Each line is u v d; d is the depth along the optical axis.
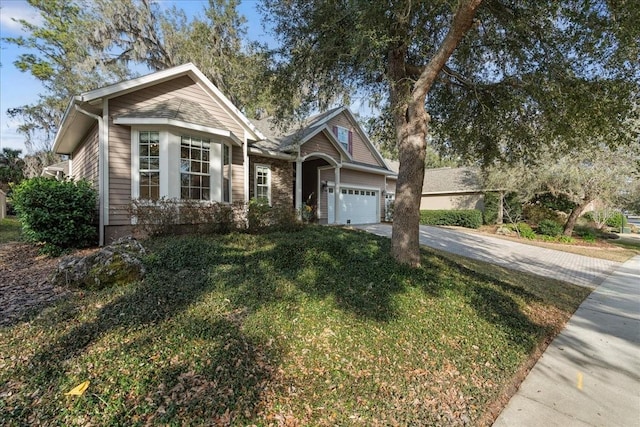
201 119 8.37
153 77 8.12
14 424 2.15
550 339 4.21
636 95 5.21
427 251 8.61
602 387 3.08
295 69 6.60
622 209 18.20
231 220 8.03
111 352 2.94
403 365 3.19
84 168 10.41
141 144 7.96
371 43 4.80
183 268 5.20
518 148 7.74
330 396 2.67
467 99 7.14
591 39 4.74
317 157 13.62
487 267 8.00
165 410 2.34
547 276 8.12
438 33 6.17
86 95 7.24
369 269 5.60
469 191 21.33
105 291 4.28
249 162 11.76
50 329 3.32
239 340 3.29
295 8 6.23
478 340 3.82
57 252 6.68
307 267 5.56
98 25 15.09
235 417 2.33
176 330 3.36
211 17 17.23
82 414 2.25
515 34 5.57
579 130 5.98
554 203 17.52
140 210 7.02
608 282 7.77
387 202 20.00
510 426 2.48
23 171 22.06
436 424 2.44
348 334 3.65
